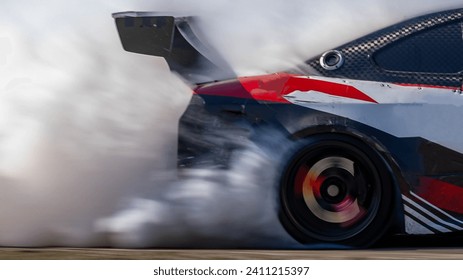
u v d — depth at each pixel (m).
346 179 12.41
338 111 12.34
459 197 12.37
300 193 12.39
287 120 12.37
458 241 13.23
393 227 12.36
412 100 12.43
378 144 12.27
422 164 12.32
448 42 12.89
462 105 12.44
